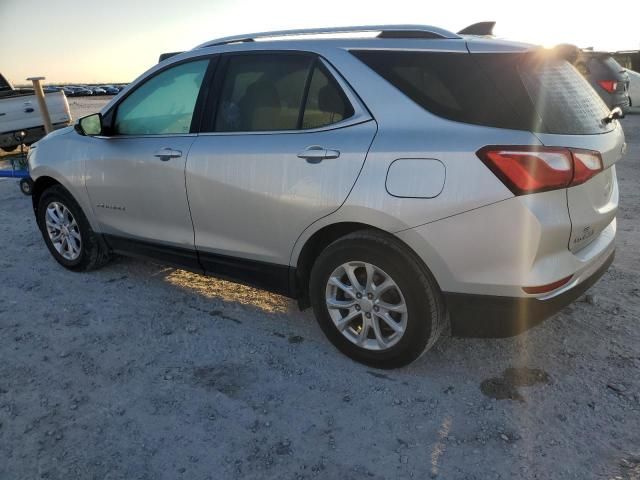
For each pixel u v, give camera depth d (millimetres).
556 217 2510
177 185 3609
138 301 4094
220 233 3516
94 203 4238
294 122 3152
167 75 3801
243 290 4262
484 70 2676
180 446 2533
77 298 4168
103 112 4125
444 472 2344
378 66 2928
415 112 2770
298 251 3180
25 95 11258
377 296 2955
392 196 2715
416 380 3004
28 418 2750
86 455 2484
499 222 2516
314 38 3242
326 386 2973
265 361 3234
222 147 3371
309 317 3789
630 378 2924
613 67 12180
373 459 2432
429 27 3012
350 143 2869
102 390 2975
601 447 2445
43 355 3344
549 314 2676
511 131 2531
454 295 2730
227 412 2770
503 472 2330
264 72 3334
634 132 11750
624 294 3893
